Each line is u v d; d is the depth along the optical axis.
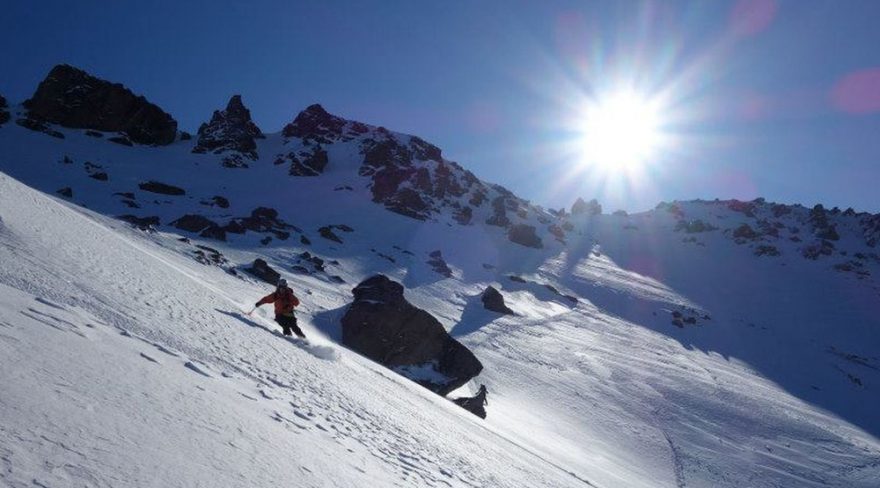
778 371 73.94
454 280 77.38
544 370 49.88
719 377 61.94
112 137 96.56
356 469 5.75
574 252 122.12
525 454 18.25
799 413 54.19
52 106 94.06
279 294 16.44
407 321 35.59
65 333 5.15
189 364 6.60
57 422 3.17
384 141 127.69
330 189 106.38
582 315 79.19
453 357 36.19
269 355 10.93
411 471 7.19
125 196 64.00
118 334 6.36
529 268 98.38
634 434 40.31
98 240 16.58
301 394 8.54
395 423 10.36
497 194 140.12
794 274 138.62
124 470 3.01
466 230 108.69
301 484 4.27
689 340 79.94
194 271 30.22
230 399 5.84
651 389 51.75
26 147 73.88
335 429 7.31
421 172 119.88
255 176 104.44
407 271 73.44
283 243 64.94
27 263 8.57
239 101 131.00
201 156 107.12
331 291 49.31
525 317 69.31
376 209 101.25
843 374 78.56
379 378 18.27
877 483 39.25
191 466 3.53
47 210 17.52
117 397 4.09
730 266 138.12
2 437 2.68
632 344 68.81
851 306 118.44
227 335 10.87
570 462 26.55
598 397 46.47
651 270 123.00
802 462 41.31
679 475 34.53
